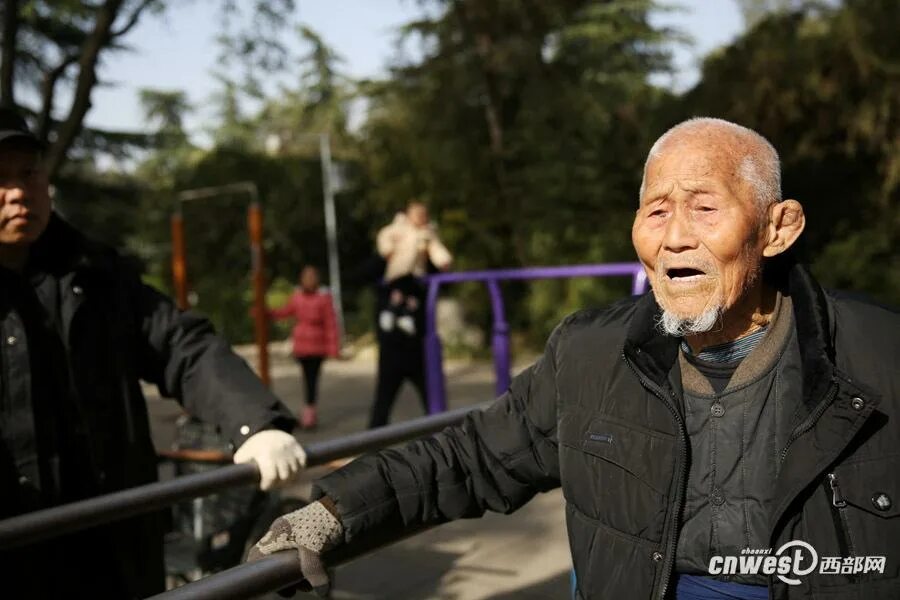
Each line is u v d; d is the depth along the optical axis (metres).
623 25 15.74
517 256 15.00
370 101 17.14
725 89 12.76
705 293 1.37
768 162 1.40
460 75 15.42
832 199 12.78
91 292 2.18
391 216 16.42
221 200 23.78
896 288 11.99
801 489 1.30
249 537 3.62
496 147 15.56
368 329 17.58
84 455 2.12
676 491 1.40
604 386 1.49
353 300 22.58
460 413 2.28
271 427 2.14
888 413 1.30
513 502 1.64
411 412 8.98
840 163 12.65
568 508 1.53
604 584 1.46
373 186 17.31
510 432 1.61
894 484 1.29
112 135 21.89
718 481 1.41
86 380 2.13
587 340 1.53
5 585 2.01
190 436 3.93
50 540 2.08
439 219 15.35
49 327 2.11
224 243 23.91
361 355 14.64
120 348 2.20
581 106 14.77
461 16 15.20
